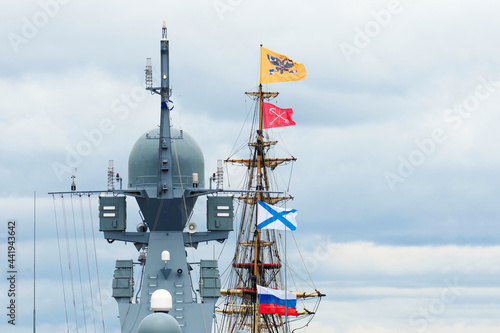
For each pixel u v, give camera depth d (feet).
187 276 497.87
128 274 499.10
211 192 500.74
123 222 502.79
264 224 580.71
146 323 372.58
